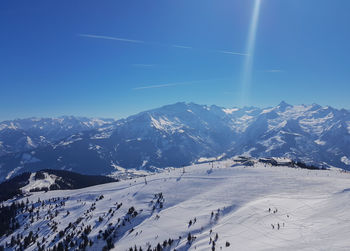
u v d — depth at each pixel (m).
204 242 89.25
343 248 54.78
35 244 146.50
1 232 174.00
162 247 100.12
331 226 74.19
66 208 191.38
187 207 137.50
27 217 189.00
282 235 77.69
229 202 131.12
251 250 69.94
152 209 147.50
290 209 102.06
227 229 96.88
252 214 104.31
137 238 114.75
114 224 138.50
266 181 158.25
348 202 90.25
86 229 139.75
